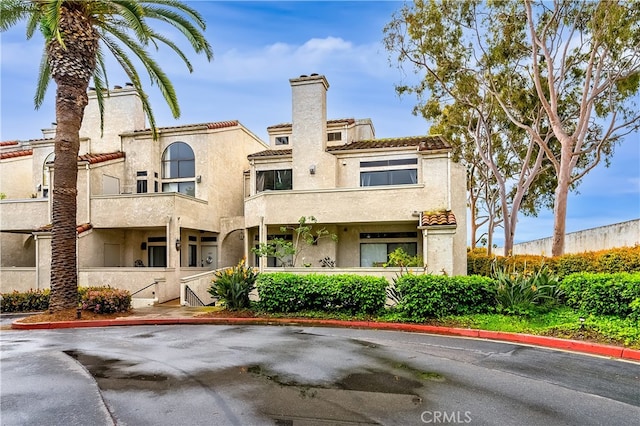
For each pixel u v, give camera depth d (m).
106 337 10.41
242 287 14.05
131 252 22.70
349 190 18.53
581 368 7.14
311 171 20.61
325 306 13.12
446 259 15.77
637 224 17.58
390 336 10.27
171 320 12.98
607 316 9.79
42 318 12.98
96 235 20.81
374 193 18.30
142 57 15.91
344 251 20.12
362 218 18.31
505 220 22.19
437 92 20.77
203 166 23.44
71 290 13.91
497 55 17.52
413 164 20.09
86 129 25.36
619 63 16.42
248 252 21.53
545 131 21.28
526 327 10.20
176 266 19.95
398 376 6.57
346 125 24.62
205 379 6.41
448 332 10.67
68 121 13.88
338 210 18.59
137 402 5.38
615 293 9.62
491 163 22.22
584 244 22.58
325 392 5.77
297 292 13.12
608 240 20.00
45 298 16.20
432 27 17.55
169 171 24.00
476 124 24.11
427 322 11.40
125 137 23.98
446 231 15.84
